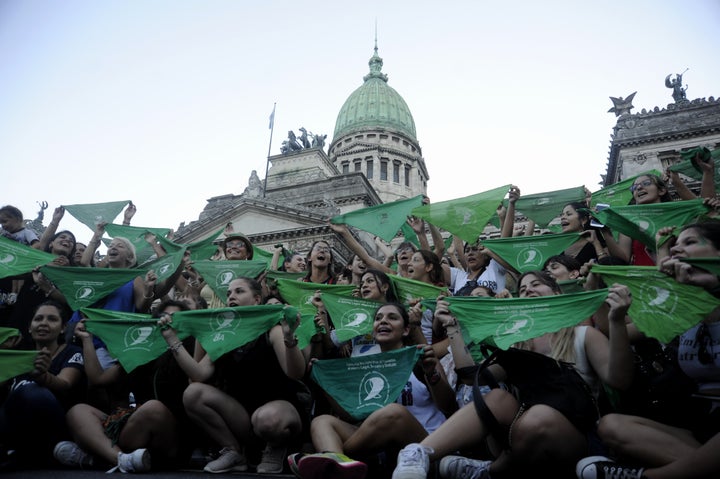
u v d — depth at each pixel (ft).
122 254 33.53
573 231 35.06
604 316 21.22
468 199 36.06
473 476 17.98
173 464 23.47
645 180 33.42
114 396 26.58
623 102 142.51
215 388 22.29
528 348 20.95
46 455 23.58
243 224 160.45
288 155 223.51
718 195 31.71
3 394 26.40
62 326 27.91
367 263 37.42
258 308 23.17
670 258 17.74
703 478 14.24
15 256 32.89
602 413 18.92
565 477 17.10
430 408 22.59
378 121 317.01
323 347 27.07
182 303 28.37
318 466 16.87
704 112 130.82
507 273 35.96
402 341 24.04
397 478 15.60
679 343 17.79
